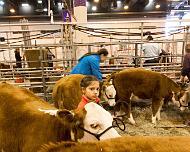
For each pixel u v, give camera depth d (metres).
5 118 2.53
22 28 9.41
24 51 6.78
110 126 1.91
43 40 14.42
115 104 4.82
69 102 3.46
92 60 4.21
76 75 3.78
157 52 6.77
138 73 4.91
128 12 17.53
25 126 2.38
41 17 17.11
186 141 1.20
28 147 2.28
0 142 2.54
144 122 5.00
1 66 8.08
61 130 2.19
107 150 1.16
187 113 5.45
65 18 8.00
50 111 2.35
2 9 16.83
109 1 16.22
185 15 12.23
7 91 2.78
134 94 4.97
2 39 9.13
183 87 5.48
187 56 5.29
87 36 8.34
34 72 6.20
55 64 8.27
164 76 4.96
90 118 1.92
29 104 2.60
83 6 8.64
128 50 9.63
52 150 1.26
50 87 6.25
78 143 1.26
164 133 4.43
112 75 4.91
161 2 15.96
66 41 6.23
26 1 15.71
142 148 1.15
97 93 2.37
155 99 4.93
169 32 7.67
